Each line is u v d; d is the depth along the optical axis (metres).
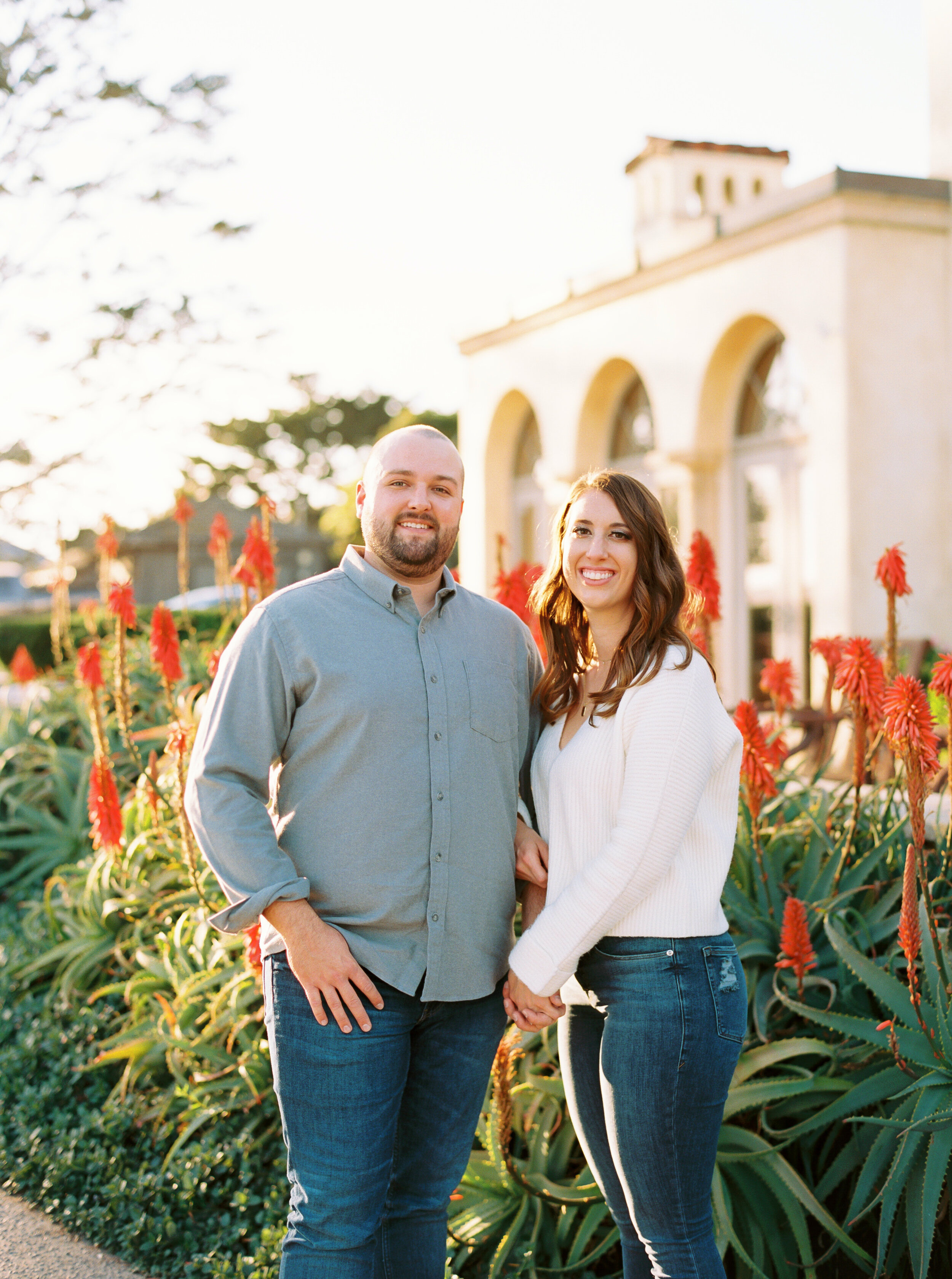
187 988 3.49
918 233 7.57
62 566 6.92
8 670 11.91
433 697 2.26
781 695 3.85
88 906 4.44
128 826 4.56
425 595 2.39
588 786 2.26
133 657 5.99
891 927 3.05
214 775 2.18
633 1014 2.18
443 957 2.24
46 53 6.69
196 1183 3.20
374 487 2.32
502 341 11.20
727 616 9.07
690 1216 2.19
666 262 8.88
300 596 2.29
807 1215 2.84
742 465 8.84
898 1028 2.62
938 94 7.69
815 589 7.84
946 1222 2.62
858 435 7.43
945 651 6.97
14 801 5.76
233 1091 3.39
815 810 3.54
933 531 7.66
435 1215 2.37
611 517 2.31
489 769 2.33
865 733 3.13
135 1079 3.72
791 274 7.80
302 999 2.20
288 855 2.26
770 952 2.99
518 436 11.69
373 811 2.20
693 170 10.53
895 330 7.52
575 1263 2.72
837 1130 2.79
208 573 29.86
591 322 9.93
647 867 2.15
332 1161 2.15
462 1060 2.34
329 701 2.21
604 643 2.42
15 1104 3.84
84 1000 4.36
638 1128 2.16
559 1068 3.03
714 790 2.32
